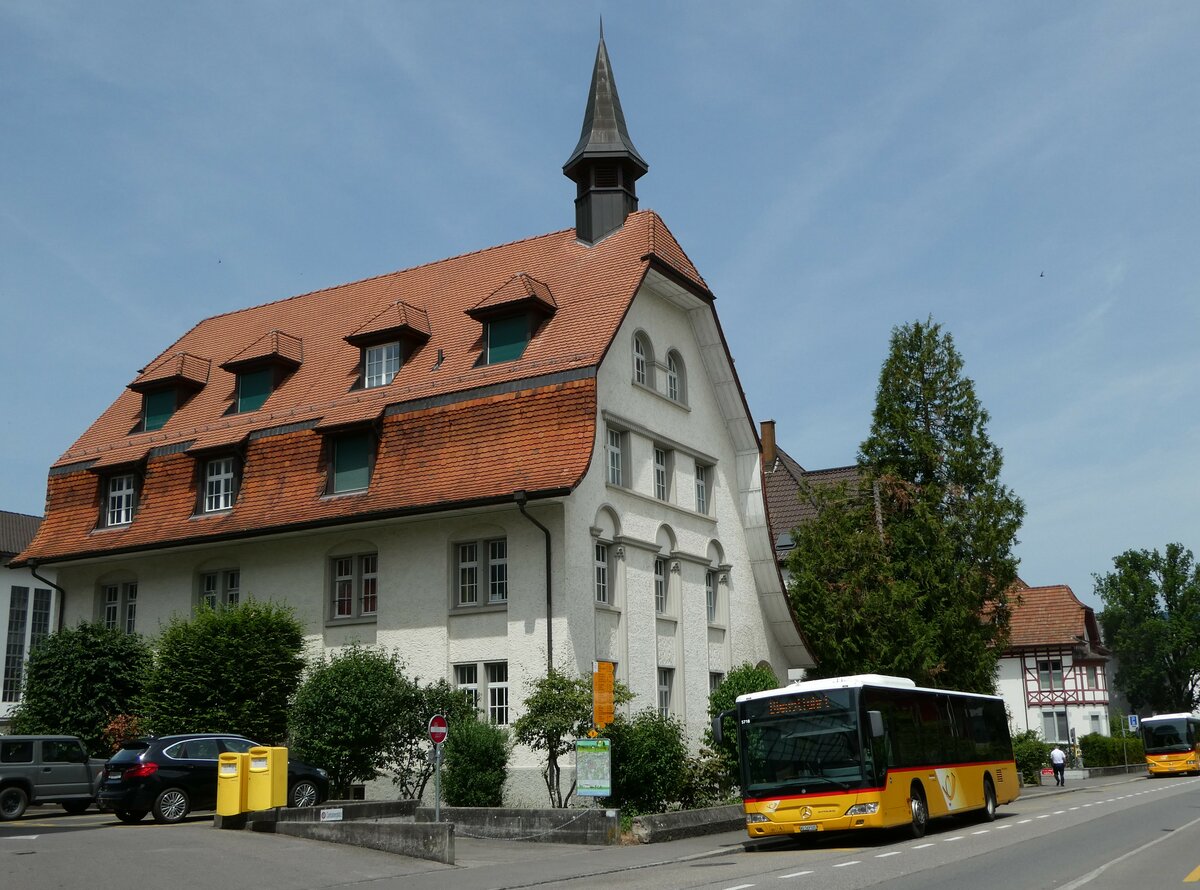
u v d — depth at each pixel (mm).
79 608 33719
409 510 26891
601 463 28109
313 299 38562
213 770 23391
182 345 39875
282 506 29719
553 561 26141
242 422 32500
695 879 15359
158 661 28203
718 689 27953
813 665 35938
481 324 30750
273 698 27578
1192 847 18422
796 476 55406
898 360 41188
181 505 32156
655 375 31188
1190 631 90312
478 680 26750
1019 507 39281
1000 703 29578
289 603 29828
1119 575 95250
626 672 27828
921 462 40156
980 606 37875
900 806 21344
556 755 23797
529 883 15477
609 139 33531
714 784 26922
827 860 17812
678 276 31172
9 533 55719
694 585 31656
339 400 30922
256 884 15250
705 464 33594
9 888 14102
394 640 27938
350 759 25281
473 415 27719
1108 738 65500
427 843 18125
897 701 22609
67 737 26219
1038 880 14102
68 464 35281
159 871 15734
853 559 36375
